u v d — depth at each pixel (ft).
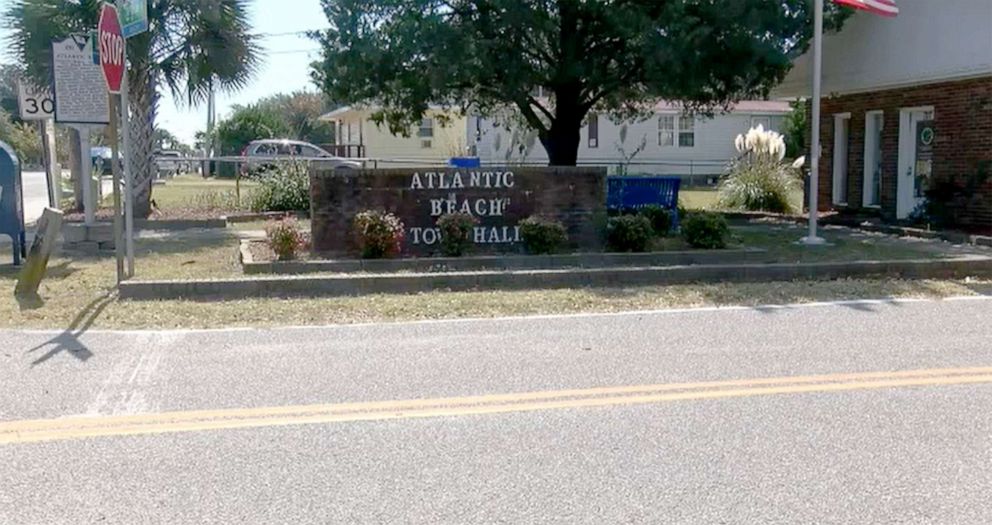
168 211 59.36
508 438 15.46
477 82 51.72
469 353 21.62
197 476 13.75
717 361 20.77
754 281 32.83
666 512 12.48
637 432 15.75
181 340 23.09
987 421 16.31
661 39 45.06
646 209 44.11
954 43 47.01
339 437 15.52
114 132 29.12
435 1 49.26
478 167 39.70
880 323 25.22
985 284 32.35
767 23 45.34
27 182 117.70
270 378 19.31
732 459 14.46
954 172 50.16
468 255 37.99
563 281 31.55
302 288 29.55
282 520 12.23
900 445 15.08
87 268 35.19
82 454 14.67
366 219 36.47
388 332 24.08
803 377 19.33
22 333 23.75
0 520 12.19
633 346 22.40
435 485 13.42
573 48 51.29
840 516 12.35
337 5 49.65
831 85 57.52
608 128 113.70
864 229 52.70
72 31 48.26
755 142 70.33
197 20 50.83
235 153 170.40
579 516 12.35
